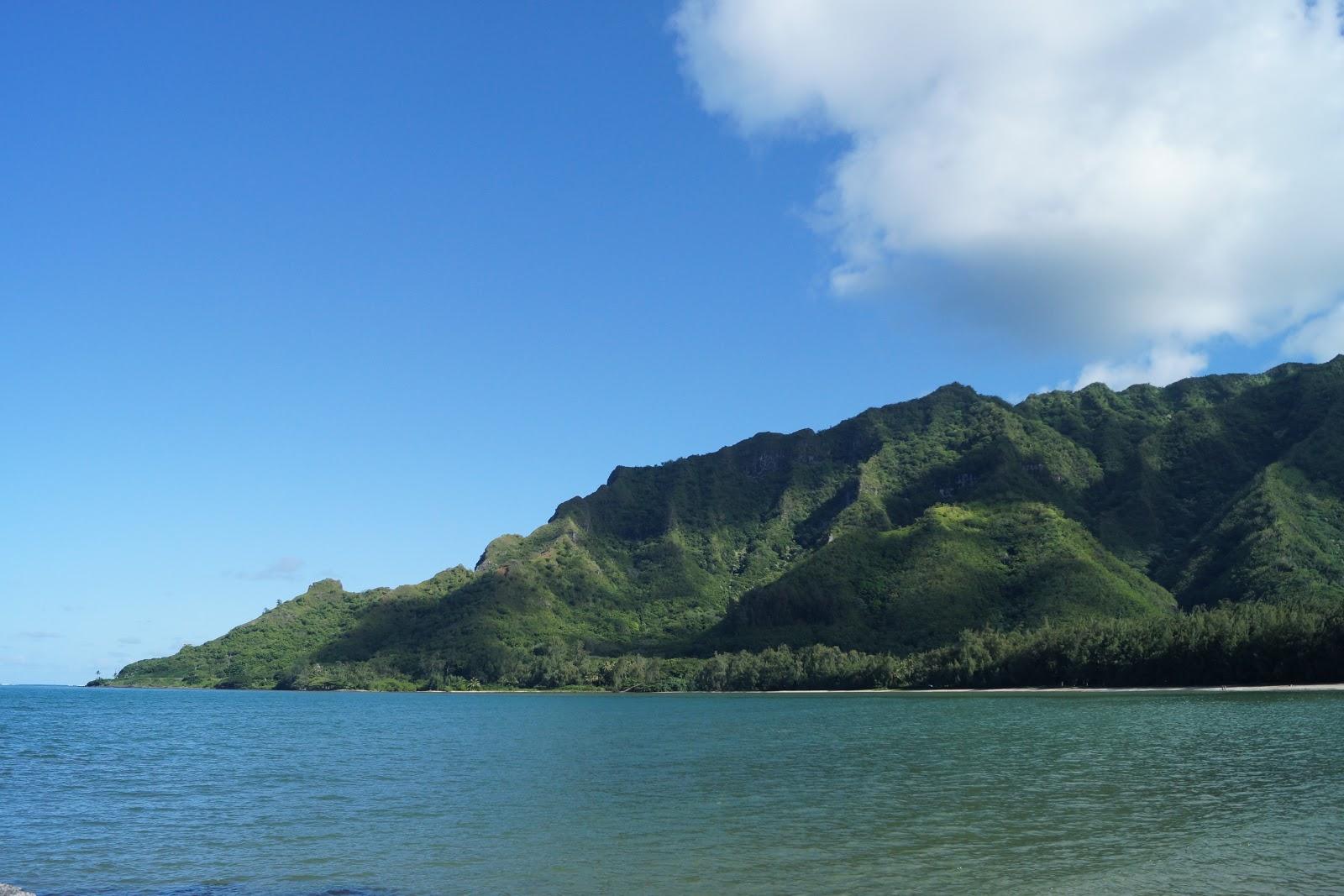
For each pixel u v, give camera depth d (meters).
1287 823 56.78
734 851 51.81
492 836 57.97
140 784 87.38
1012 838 53.84
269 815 67.56
